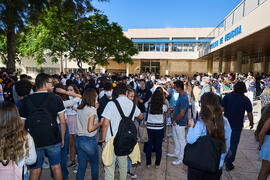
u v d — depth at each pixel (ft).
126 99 8.34
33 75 131.95
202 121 5.97
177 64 111.04
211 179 5.98
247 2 29.84
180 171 11.14
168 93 22.44
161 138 11.14
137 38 108.78
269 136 7.49
